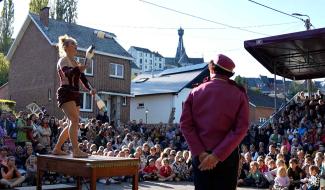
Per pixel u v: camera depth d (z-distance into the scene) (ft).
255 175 43.68
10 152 43.75
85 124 58.85
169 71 129.29
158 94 110.83
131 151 51.57
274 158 46.85
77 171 15.94
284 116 59.21
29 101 98.12
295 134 52.21
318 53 53.62
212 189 11.19
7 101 90.84
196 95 11.48
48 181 38.40
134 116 116.37
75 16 161.58
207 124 11.13
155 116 111.45
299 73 68.28
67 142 40.52
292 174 39.29
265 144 55.47
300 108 59.62
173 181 46.78
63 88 16.84
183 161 48.26
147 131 69.15
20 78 101.55
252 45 49.85
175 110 107.86
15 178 36.70
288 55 55.77
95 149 46.19
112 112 99.30
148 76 134.31
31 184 39.22
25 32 100.32
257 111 153.79
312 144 49.60
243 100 11.26
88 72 94.68
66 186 19.22
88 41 99.04
